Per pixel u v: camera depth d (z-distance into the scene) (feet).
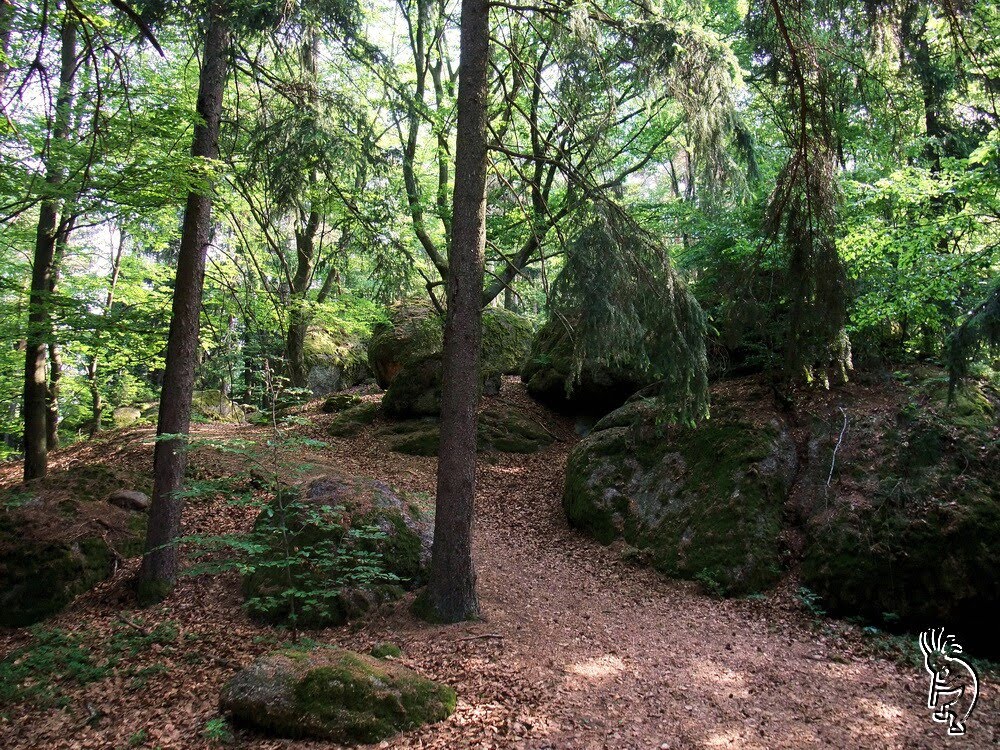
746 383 39.32
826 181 19.93
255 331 40.78
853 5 18.26
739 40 36.45
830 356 34.50
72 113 26.73
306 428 51.19
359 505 29.37
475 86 25.11
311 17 27.89
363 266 43.01
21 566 29.01
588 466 38.45
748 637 25.50
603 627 25.66
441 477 25.22
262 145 29.66
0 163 24.48
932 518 27.30
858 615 26.99
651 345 24.56
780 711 19.71
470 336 25.11
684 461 35.63
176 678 21.65
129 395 74.28
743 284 25.71
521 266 44.06
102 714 19.93
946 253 31.73
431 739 17.10
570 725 17.98
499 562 32.04
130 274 56.18
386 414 52.49
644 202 42.70
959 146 33.32
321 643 23.32
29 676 22.33
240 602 27.09
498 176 26.68
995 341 23.48
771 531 30.58
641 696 20.04
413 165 49.01
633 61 23.95
